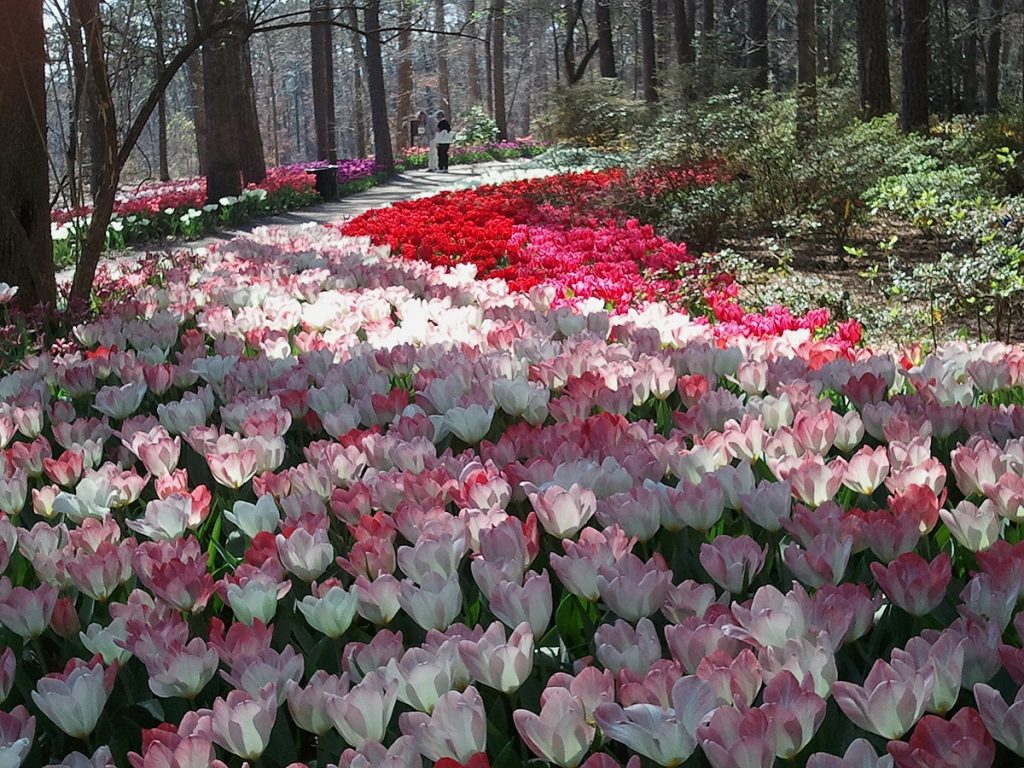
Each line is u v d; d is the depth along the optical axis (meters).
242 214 21.81
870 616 1.81
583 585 2.00
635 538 2.13
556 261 8.89
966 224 8.66
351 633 2.15
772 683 1.52
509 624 1.90
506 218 13.36
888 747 1.42
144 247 17.45
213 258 9.74
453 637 1.77
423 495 2.57
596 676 1.62
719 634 1.71
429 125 38.81
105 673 1.82
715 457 2.78
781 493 2.28
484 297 6.12
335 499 2.54
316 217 22.81
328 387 3.58
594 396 3.41
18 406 3.89
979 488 2.48
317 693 1.70
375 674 1.62
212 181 22.06
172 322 5.95
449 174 35.88
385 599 2.01
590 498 2.28
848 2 40.12
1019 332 8.30
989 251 7.45
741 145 14.45
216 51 21.66
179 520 2.52
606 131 26.48
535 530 2.18
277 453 3.00
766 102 16.41
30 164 7.62
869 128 16.27
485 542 2.13
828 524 2.16
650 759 1.59
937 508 2.25
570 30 34.56
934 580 1.85
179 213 20.34
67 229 15.30
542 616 1.90
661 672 1.58
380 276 7.35
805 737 1.49
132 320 6.43
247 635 1.90
